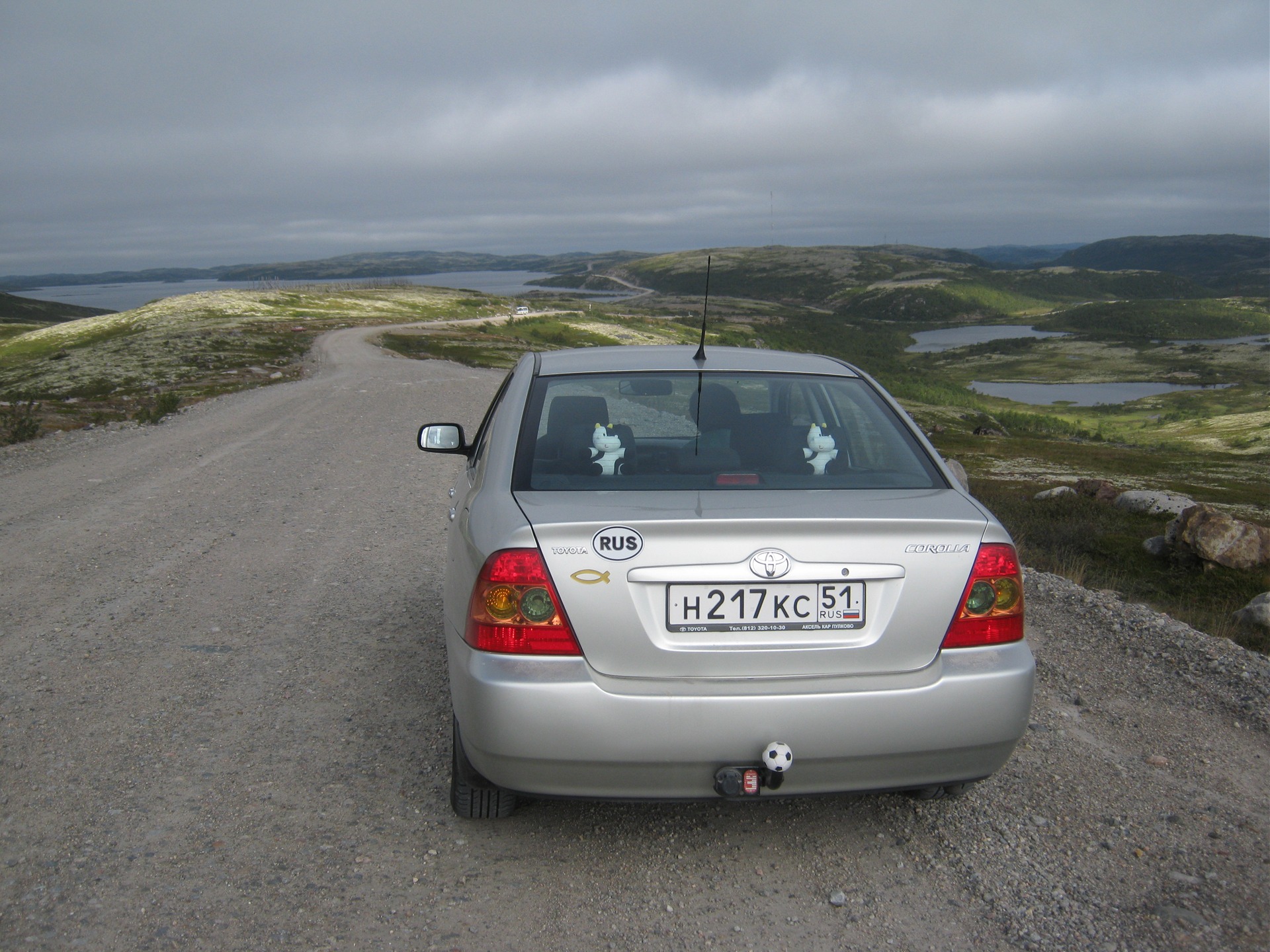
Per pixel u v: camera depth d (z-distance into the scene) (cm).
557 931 231
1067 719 374
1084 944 224
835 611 236
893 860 265
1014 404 18662
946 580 239
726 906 242
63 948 220
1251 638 632
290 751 335
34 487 945
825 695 230
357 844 272
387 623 488
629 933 230
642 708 227
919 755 238
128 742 342
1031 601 558
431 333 10819
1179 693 404
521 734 227
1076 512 1438
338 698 385
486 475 282
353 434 1434
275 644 455
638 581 230
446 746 340
